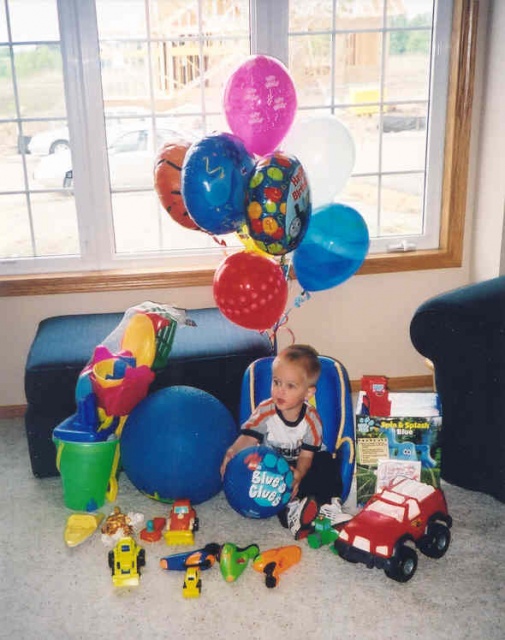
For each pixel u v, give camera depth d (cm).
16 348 292
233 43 277
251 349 244
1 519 223
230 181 189
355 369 313
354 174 298
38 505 231
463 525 215
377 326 309
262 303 198
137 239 297
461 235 300
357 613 179
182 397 221
